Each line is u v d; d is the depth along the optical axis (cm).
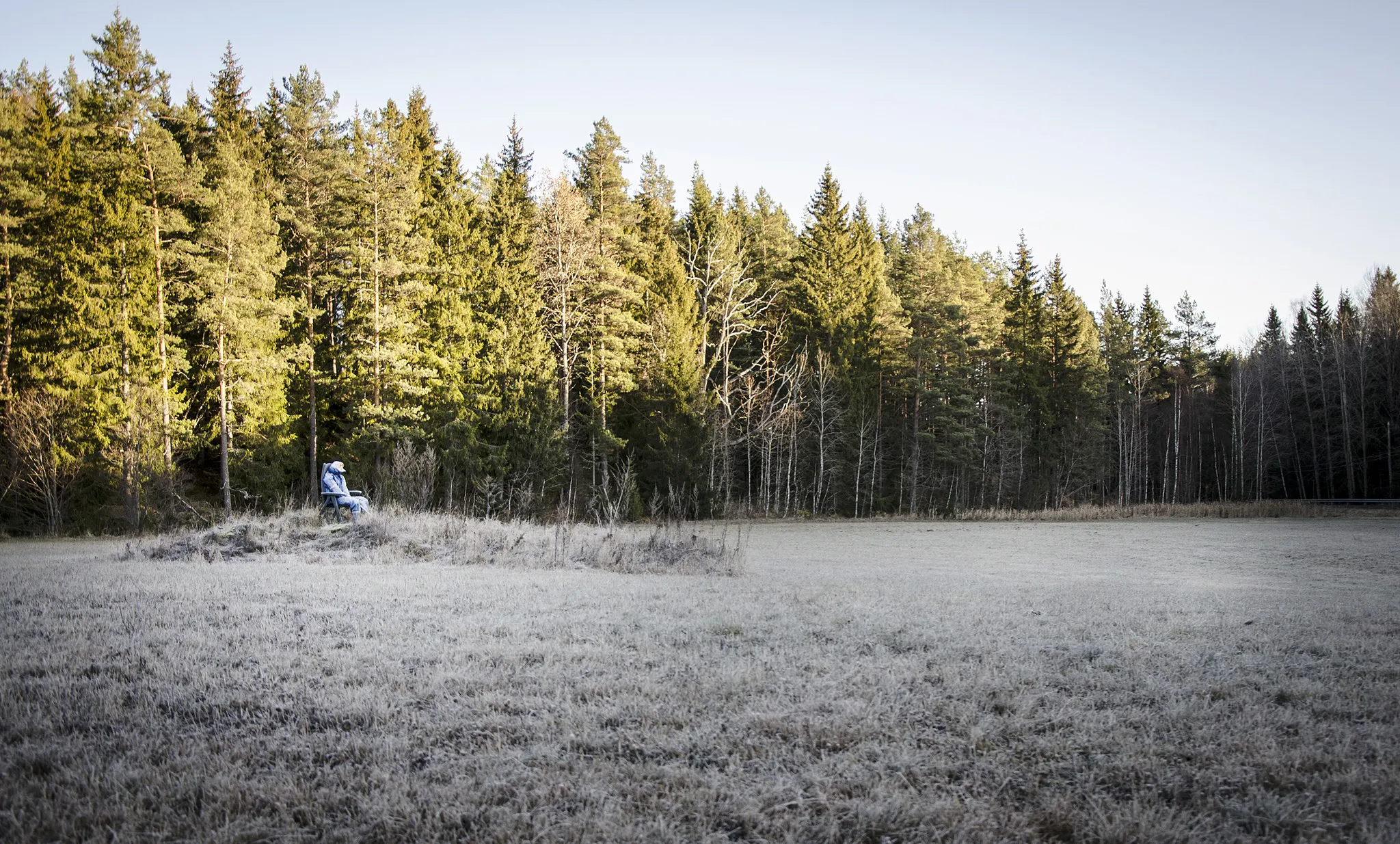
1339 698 503
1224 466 6141
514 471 3259
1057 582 1250
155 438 2756
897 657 603
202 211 3269
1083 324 7050
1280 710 473
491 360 3391
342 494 1794
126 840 303
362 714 444
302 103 3822
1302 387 5906
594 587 1029
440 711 456
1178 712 464
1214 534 2930
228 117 3697
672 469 3728
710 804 335
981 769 379
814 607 859
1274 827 323
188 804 338
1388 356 5450
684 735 419
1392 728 440
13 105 3120
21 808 323
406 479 2505
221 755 386
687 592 984
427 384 3431
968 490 5219
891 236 7100
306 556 1381
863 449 4612
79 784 351
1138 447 6200
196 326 3266
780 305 5184
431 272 3562
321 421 3794
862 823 320
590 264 3894
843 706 468
